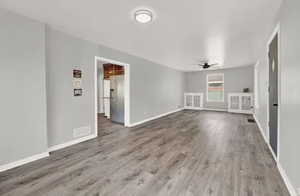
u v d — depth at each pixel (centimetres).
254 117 605
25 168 218
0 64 206
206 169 214
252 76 714
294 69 156
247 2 189
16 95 222
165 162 237
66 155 263
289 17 169
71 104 313
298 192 143
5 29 210
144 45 371
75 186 178
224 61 574
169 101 722
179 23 248
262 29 270
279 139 210
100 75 756
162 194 163
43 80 252
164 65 663
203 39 324
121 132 408
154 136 372
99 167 222
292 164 160
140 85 516
